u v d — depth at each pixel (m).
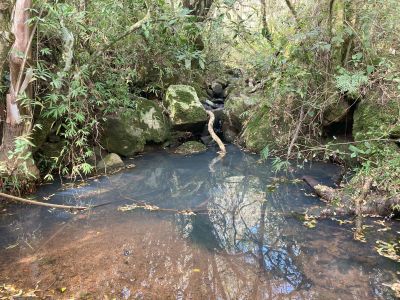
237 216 3.71
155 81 6.93
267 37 5.78
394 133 4.27
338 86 4.07
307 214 3.67
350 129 5.13
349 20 4.88
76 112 4.63
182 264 2.79
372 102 4.69
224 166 5.37
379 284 2.52
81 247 3.03
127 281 2.55
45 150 4.71
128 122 5.80
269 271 2.71
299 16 5.41
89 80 4.88
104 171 5.03
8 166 3.86
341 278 2.60
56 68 4.59
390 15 4.61
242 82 8.04
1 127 4.19
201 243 3.14
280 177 4.79
